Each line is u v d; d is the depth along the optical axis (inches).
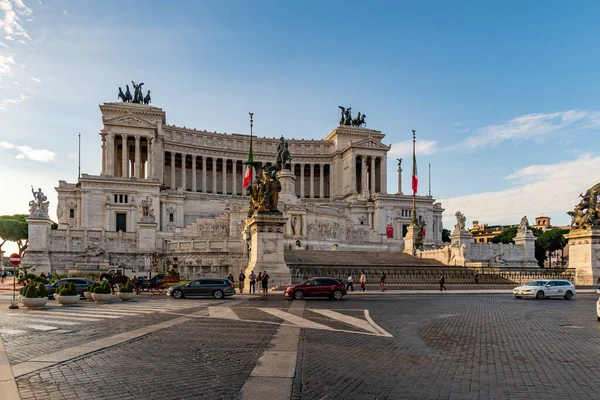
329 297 1664.6
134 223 4613.7
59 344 753.6
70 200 4800.7
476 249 3932.1
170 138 5979.3
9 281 3287.4
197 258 3112.7
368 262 2942.9
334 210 4256.9
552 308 1391.5
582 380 557.9
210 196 5359.3
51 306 1423.5
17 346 737.0
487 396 494.6
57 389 503.8
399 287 2251.5
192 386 516.7
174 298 1713.8
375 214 5452.8
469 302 1579.7
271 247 1898.4
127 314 1177.4
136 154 5374.0
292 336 834.8
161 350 706.2
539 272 2436.0
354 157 6333.7
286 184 4357.8
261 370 588.1
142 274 3009.4
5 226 6003.9
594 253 2235.5
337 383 535.2
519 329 951.6
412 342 796.6
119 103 5639.8
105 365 611.2
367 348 737.6
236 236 3806.6
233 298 1700.3
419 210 5526.6
